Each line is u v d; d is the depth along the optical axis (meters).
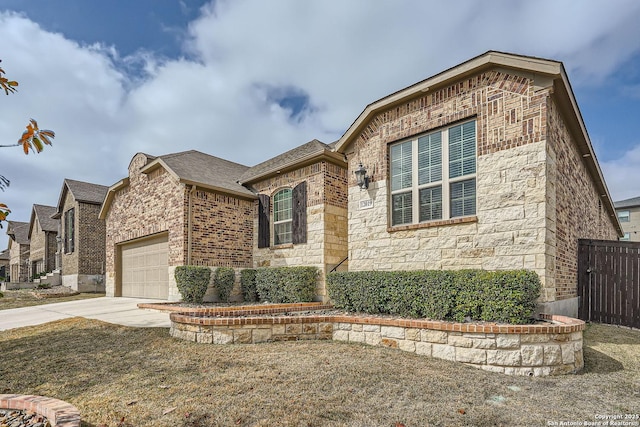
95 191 23.83
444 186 8.01
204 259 12.41
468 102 7.65
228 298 12.19
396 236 8.68
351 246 9.60
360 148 9.68
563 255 7.45
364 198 9.45
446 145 8.06
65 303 14.02
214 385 4.30
